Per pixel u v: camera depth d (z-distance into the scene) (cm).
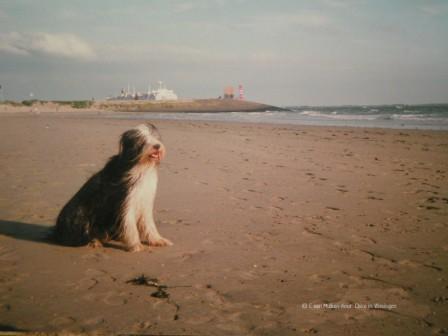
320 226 333
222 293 212
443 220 354
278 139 1059
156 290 215
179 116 3098
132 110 5284
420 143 988
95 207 277
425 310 199
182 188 460
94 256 263
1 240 290
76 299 203
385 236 311
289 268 248
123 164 273
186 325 180
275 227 329
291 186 481
